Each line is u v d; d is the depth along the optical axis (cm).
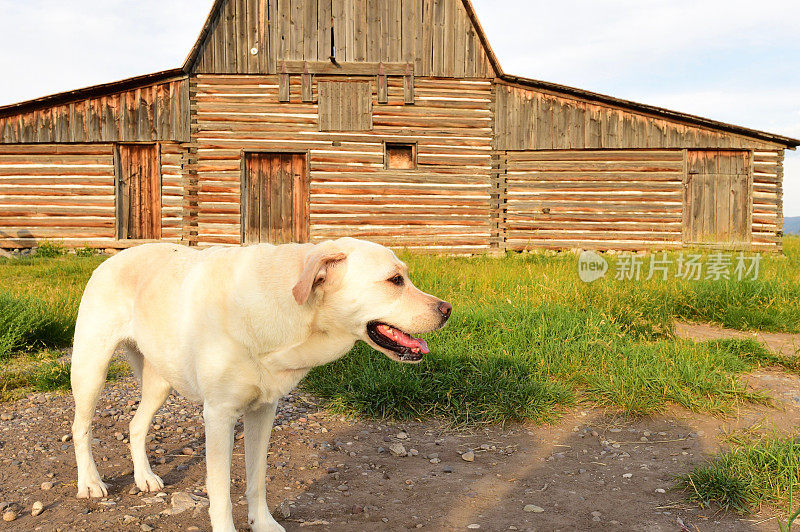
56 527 258
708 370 486
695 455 357
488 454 366
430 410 429
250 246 256
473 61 1454
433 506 292
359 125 1430
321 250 236
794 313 734
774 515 282
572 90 1437
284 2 1401
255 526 258
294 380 248
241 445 375
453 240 1465
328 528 267
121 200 1412
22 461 335
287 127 1414
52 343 607
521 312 596
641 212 1473
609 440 385
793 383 490
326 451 362
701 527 272
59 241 1399
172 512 273
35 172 1395
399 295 240
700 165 1471
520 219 1484
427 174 1455
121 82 1352
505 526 272
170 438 379
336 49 1420
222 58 1395
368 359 486
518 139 1472
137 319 271
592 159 1473
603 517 281
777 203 1478
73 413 420
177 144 1401
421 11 1436
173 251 281
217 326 234
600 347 521
